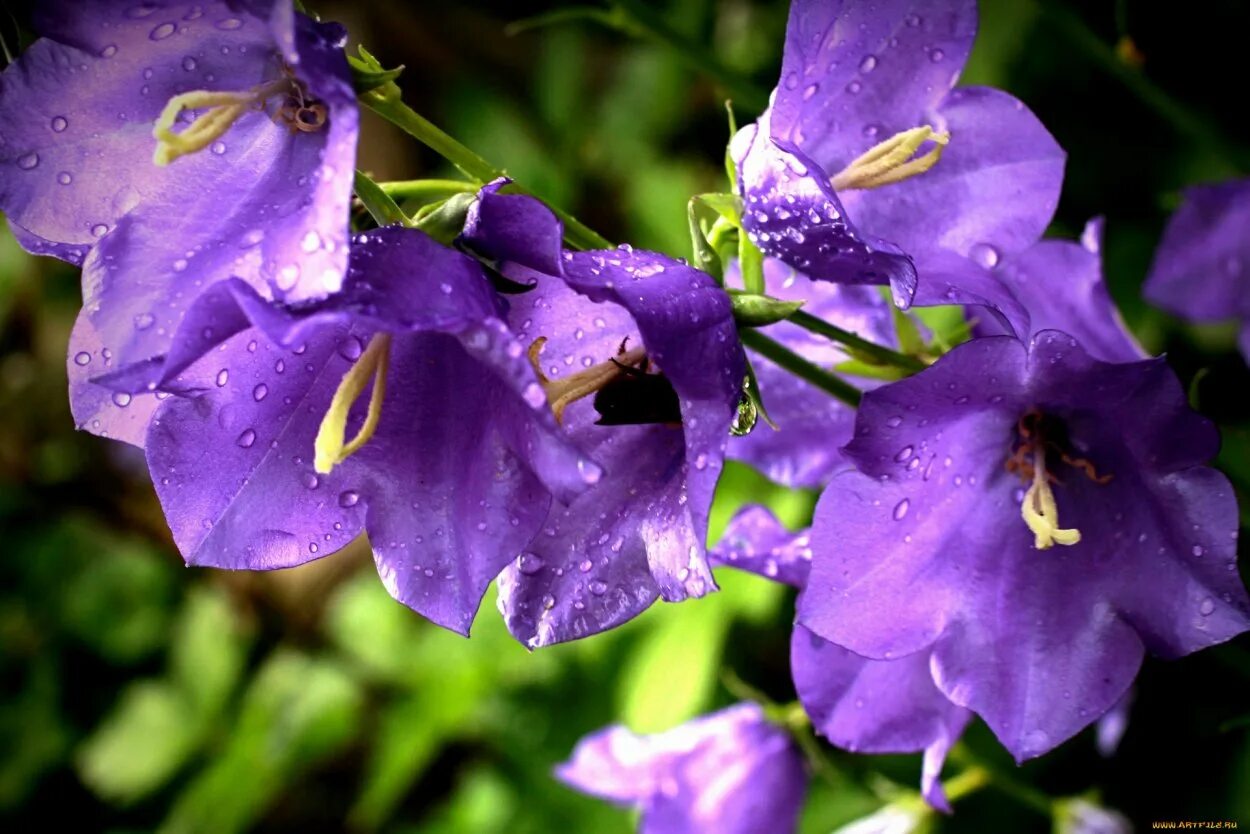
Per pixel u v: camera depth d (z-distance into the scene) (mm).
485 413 181
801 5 190
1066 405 200
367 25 545
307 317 168
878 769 337
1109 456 203
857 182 209
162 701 483
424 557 184
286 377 183
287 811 496
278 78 189
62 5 180
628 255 182
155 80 187
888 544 199
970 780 268
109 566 524
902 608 202
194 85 189
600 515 187
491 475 180
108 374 170
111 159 186
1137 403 193
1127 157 350
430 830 420
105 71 185
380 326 168
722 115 440
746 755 268
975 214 213
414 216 194
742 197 199
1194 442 192
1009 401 199
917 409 191
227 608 498
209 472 183
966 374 191
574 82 491
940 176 214
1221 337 319
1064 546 205
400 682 428
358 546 513
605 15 274
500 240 175
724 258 217
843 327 219
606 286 173
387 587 184
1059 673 203
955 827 328
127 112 187
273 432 184
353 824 490
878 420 190
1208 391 312
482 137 500
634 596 185
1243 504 224
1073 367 192
